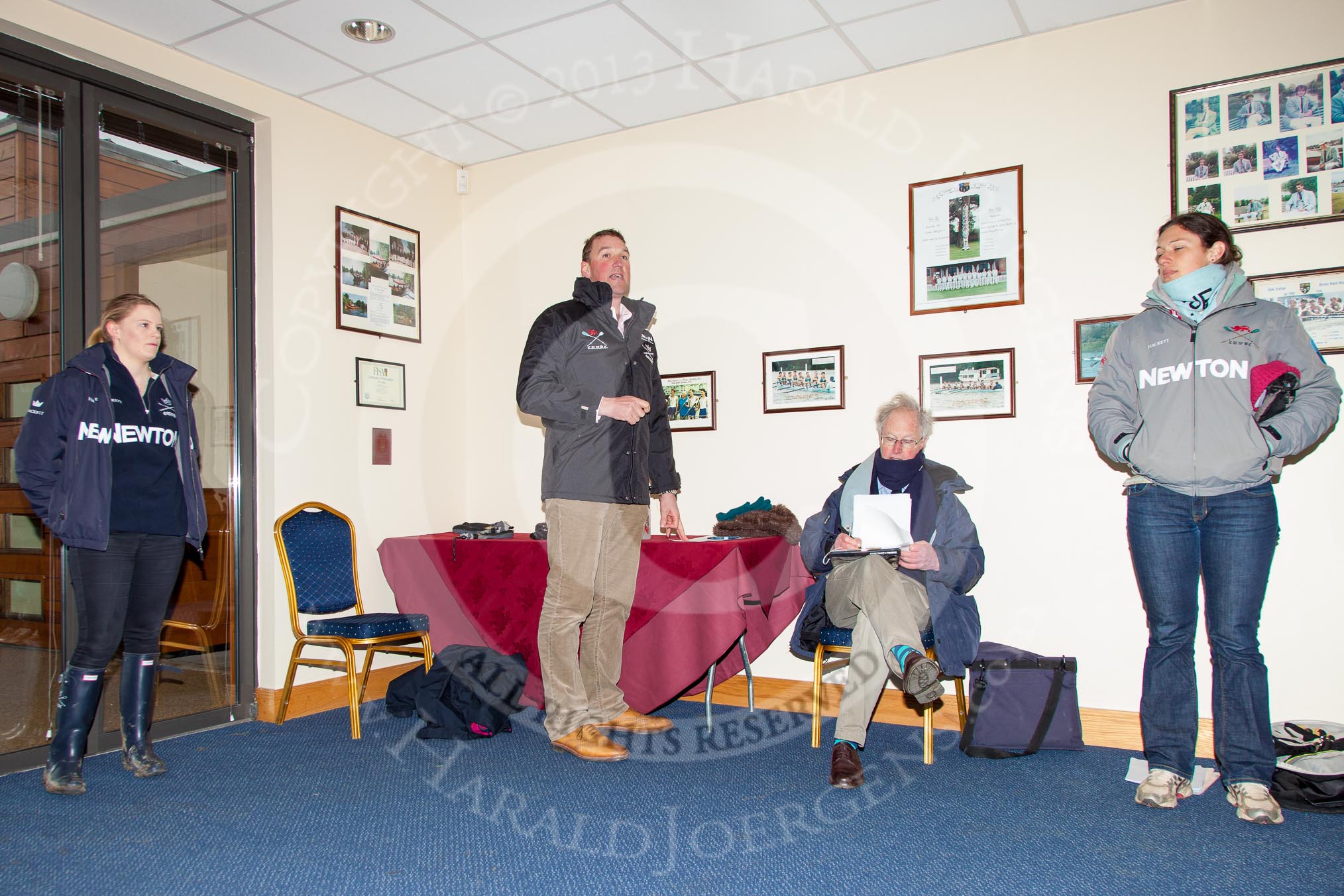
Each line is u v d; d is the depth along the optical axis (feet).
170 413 8.10
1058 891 5.57
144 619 8.04
